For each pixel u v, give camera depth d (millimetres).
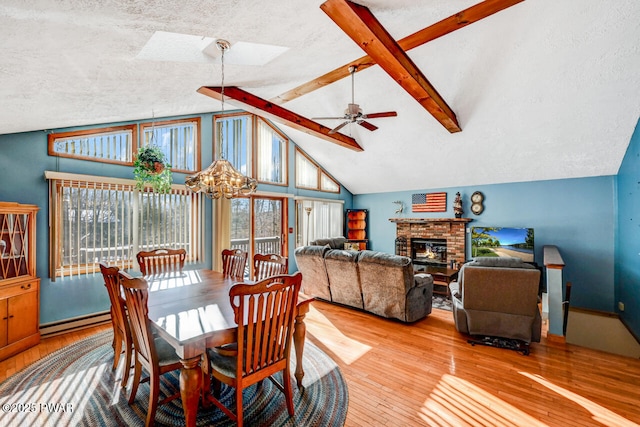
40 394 2342
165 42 2189
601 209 5133
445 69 3855
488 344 3295
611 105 3781
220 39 2184
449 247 6641
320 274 4652
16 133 3295
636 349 4098
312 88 4289
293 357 3045
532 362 2926
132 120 4242
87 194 3760
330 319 4129
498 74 3768
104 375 2621
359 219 8141
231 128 5566
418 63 3811
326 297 4777
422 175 6590
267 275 3158
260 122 6082
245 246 5812
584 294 5262
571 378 2633
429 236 6961
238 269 3420
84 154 3791
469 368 2805
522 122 4414
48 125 3307
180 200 4707
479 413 2164
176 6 1480
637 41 2959
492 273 3115
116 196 3998
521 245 5758
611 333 4895
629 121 3951
